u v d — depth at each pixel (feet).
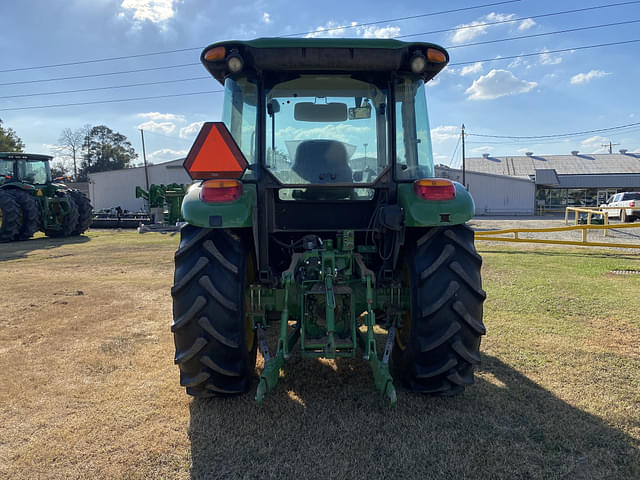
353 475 6.82
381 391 8.20
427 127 9.99
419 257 9.10
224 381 8.94
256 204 9.13
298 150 9.78
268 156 9.66
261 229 9.23
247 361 9.10
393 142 9.62
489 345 12.27
